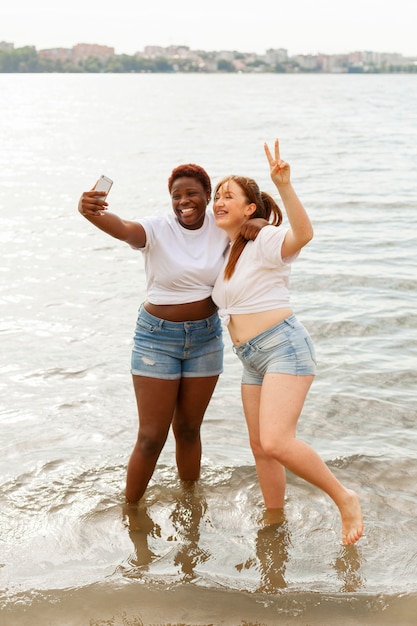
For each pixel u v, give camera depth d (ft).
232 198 13.60
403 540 13.57
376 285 29.27
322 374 21.02
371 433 17.79
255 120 141.28
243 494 15.14
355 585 12.25
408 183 57.00
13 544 13.33
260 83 525.34
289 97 268.00
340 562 12.91
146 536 13.67
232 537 13.69
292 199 12.65
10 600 11.77
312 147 88.17
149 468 14.40
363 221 41.81
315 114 161.58
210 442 17.30
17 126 128.98
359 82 574.97
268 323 13.42
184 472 15.43
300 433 17.72
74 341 23.47
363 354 22.53
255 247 13.29
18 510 14.39
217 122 135.54
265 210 13.97
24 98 265.95
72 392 19.77
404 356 22.39
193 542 13.50
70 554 13.08
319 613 11.55
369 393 19.83
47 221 42.50
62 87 420.77
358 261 32.71
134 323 25.23
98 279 30.45
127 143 95.66
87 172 66.64
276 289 13.52
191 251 13.80
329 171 64.90
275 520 14.23
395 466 16.22
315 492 15.17
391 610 11.63
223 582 12.30
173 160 75.61
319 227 40.19
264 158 76.64
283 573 12.59
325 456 16.57
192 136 105.29
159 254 13.73
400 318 25.52
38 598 11.84
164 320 13.85
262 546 13.38
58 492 15.05
